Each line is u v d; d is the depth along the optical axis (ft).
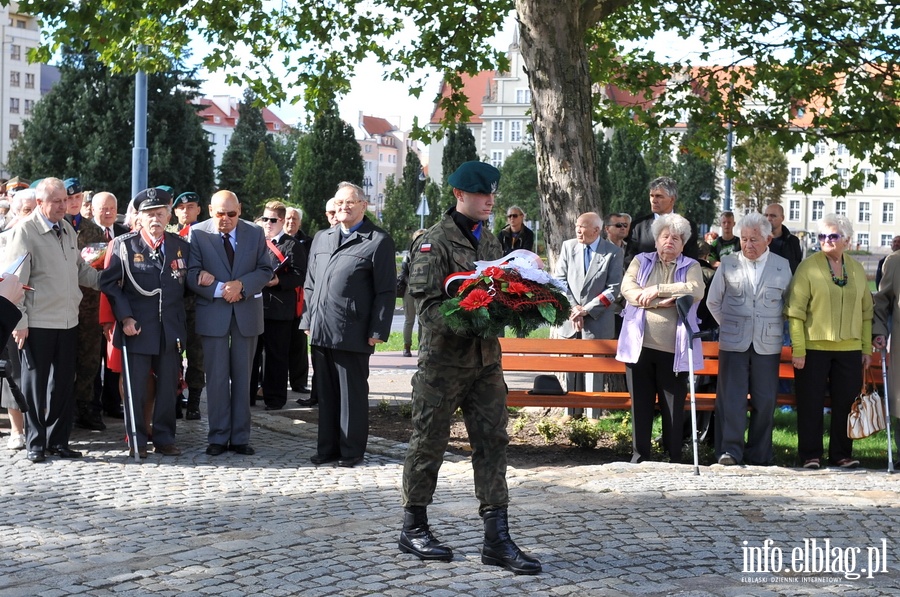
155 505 22.26
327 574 17.16
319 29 50.47
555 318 16.87
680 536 19.75
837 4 47.65
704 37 51.01
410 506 18.31
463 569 17.52
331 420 27.53
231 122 483.92
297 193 185.06
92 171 173.37
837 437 28.48
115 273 28.12
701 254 42.24
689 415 31.71
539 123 35.06
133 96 176.65
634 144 55.11
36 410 27.22
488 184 17.76
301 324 28.25
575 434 30.76
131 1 39.14
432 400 17.84
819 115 50.98
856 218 346.95
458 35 49.65
